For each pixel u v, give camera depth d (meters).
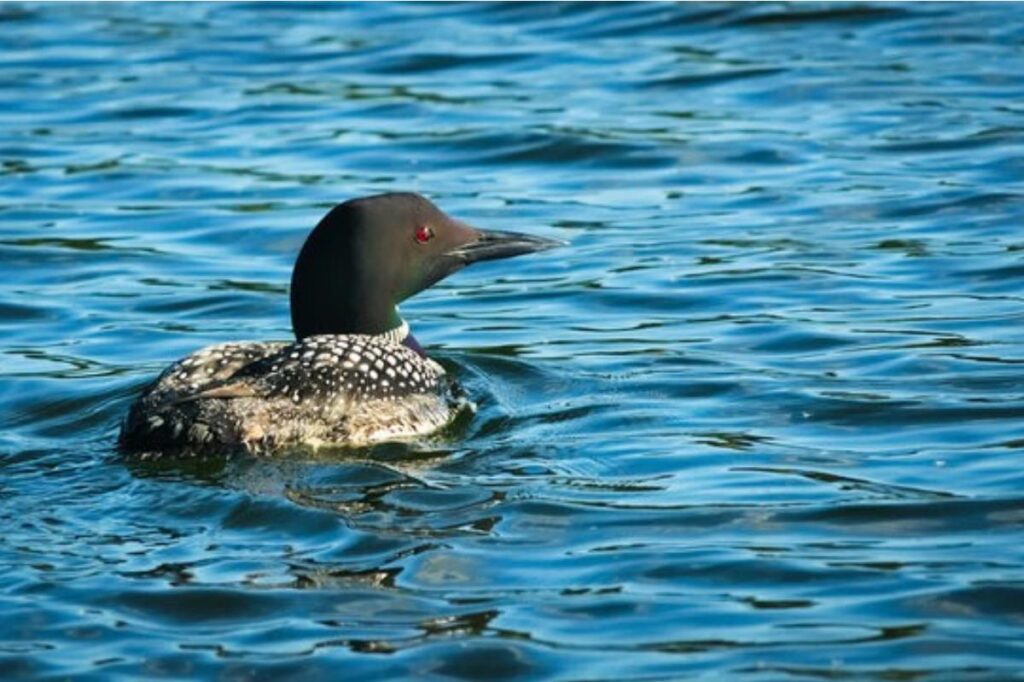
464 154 19.36
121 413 13.31
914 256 16.27
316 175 18.84
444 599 10.07
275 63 22.09
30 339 15.13
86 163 19.25
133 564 10.54
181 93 21.17
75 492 11.57
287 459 12.05
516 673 9.31
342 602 10.06
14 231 17.55
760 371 13.79
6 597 10.15
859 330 14.59
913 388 13.23
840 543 10.66
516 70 21.64
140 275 16.56
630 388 13.55
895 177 18.14
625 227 17.36
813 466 11.86
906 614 9.79
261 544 10.80
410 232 13.65
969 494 11.27
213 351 12.59
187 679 9.34
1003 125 19.22
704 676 9.21
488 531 10.93
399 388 12.61
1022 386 13.16
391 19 23.41
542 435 12.62
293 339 15.14
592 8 23.27
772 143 19.17
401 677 9.30
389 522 11.05
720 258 16.48
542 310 15.61
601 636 9.65
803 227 17.12
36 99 21.09
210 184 18.62
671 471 11.86
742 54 21.62
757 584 10.18
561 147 19.33
